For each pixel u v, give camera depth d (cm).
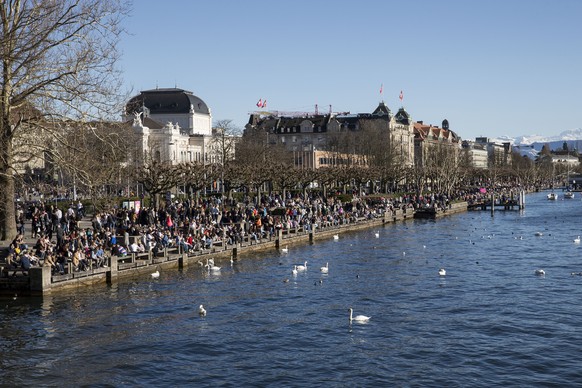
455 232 11731
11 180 6406
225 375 3972
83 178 6631
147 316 5234
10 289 5766
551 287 6381
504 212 17225
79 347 4459
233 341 4616
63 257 6066
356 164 19050
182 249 7469
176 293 6053
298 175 13712
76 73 5962
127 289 6159
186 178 10356
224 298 5900
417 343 4566
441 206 16238
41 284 5697
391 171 18225
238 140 17825
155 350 4416
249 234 9012
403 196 17212
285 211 11162
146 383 3847
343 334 4788
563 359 4219
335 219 11756
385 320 5169
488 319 5175
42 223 7269
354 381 3866
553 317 5216
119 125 6525
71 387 3788
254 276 6981
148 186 9044
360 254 8775
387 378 3912
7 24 5766
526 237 10850
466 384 3816
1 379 3900
